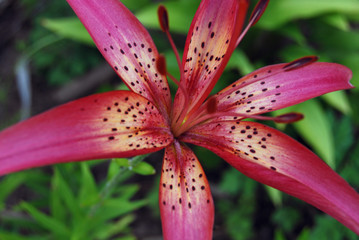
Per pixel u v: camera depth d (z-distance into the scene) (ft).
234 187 1.34
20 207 1.13
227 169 1.54
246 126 0.65
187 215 0.57
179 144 0.64
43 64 1.57
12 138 0.48
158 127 0.63
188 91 0.67
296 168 0.60
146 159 1.54
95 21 0.61
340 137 1.37
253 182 1.33
